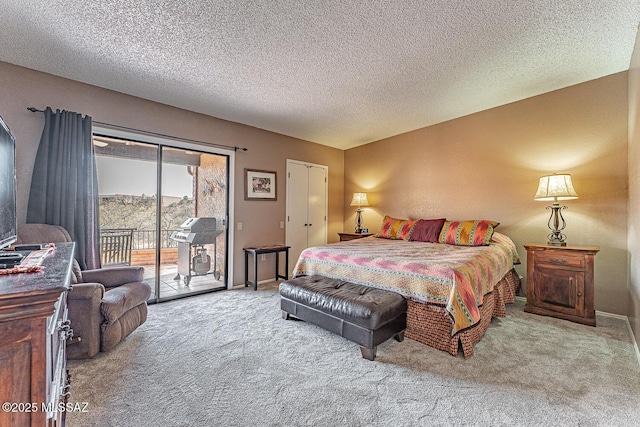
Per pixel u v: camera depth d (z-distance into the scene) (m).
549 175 3.10
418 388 1.73
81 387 1.72
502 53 2.48
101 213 3.18
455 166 4.14
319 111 3.80
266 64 2.62
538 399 1.62
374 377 1.85
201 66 2.64
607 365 1.97
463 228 3.55
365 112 3.86
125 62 2.56
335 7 1.90
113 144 3.24
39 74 2.68
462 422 1.44
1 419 0.73
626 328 2.61
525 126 3.47
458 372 1.90
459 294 2.10
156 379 1.81
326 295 2.38
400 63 2.62
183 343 2.32
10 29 2.08
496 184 3.73
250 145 4.37
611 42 2.34
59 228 2.53
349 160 5.77
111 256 3.24
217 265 4.07
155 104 3.42
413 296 2.33
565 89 3.18
